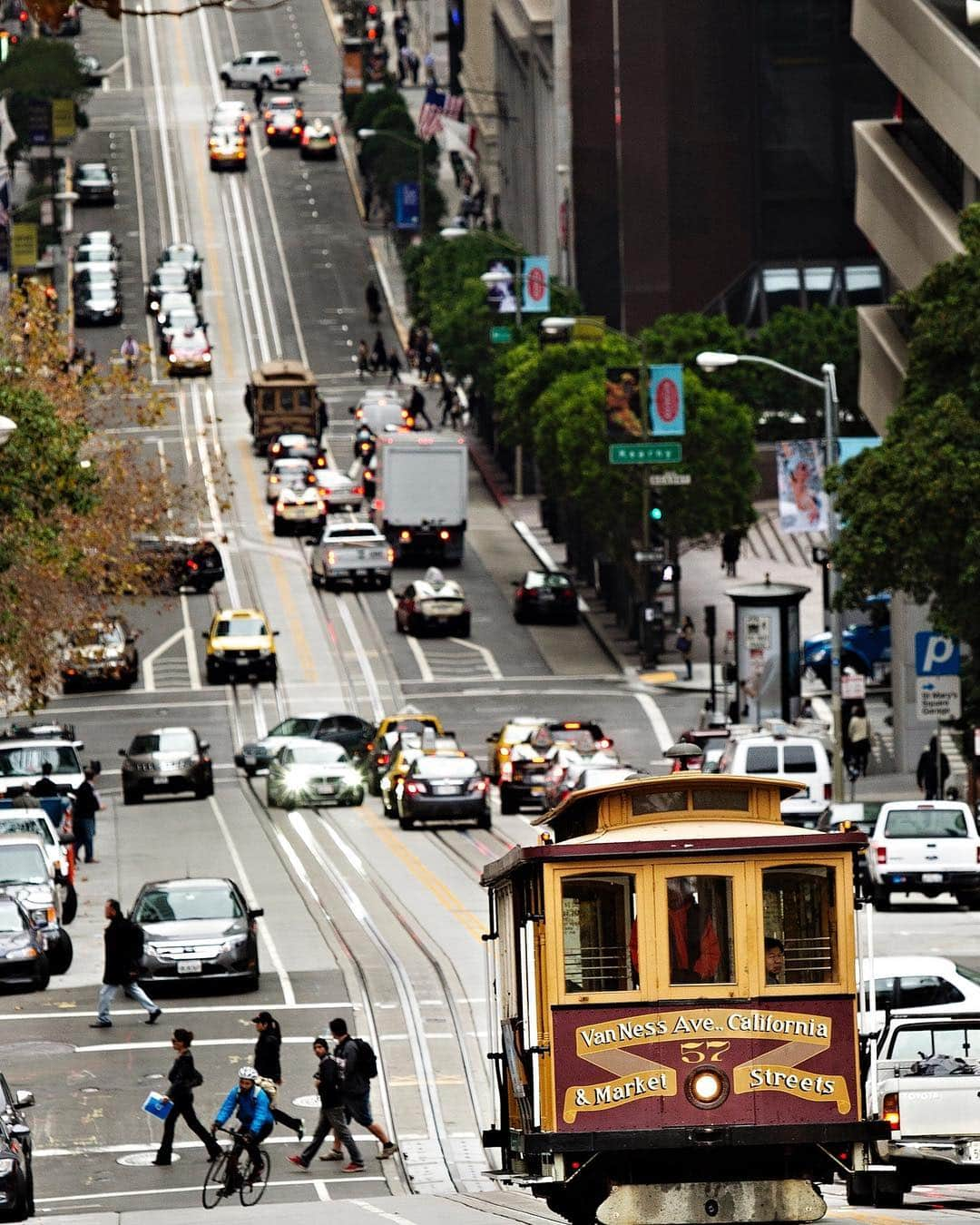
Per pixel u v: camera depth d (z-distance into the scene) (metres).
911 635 168.00
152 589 173.12
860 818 116.06
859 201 194.62
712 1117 48.31
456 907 119.00
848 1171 48.97
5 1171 60.09
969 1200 61.41
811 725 158.75
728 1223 49.09
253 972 99.62
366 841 142.25
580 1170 48.25
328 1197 69.25
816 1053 48.59
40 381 153.75
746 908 48.59
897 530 126.06
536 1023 49.09
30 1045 89.81
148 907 101.06
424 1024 93.50
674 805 51.38
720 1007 48.44
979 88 150.50
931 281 130.00
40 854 108.69
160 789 159.62
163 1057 87.56
